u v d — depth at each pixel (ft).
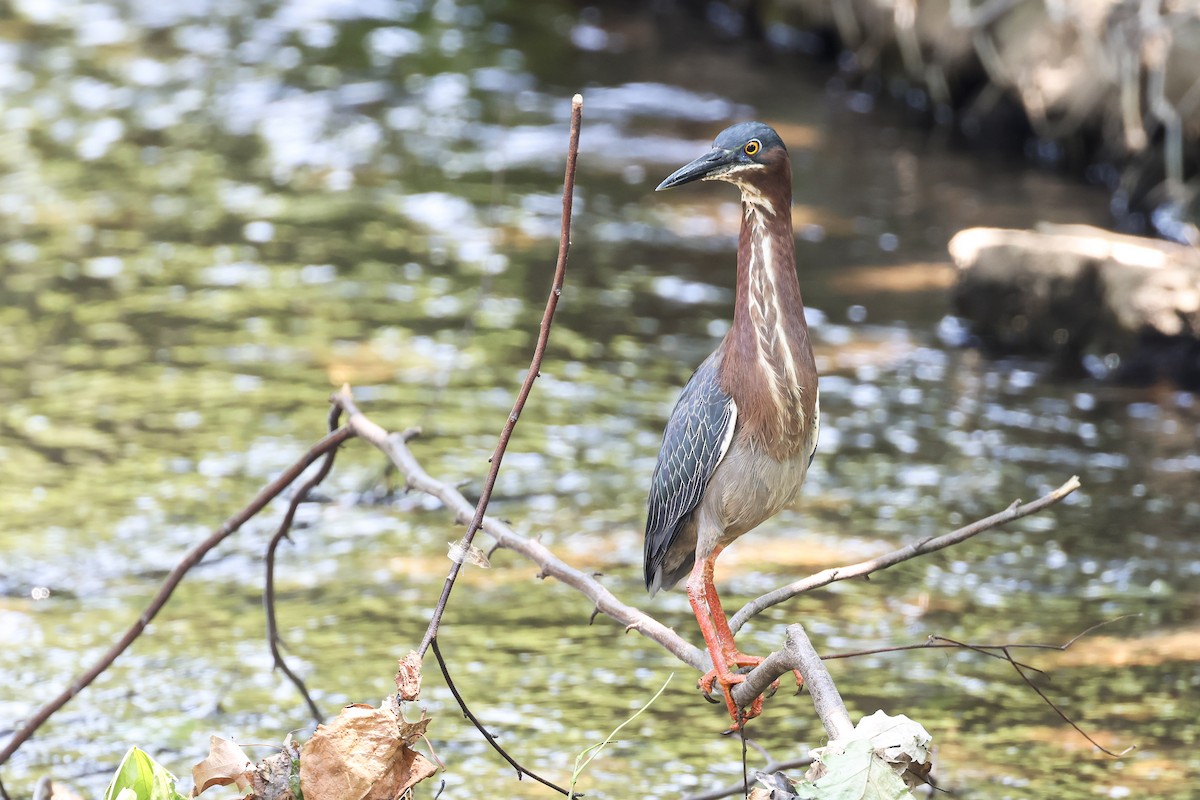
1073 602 32.09
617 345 47.39
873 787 14.10
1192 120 55.26
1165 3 57.72
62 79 76.95
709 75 79.56
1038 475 38.52
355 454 39.93
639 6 94.22
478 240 56.75
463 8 93.15
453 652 30.12
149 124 70.44
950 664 29.60
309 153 66.95
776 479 19.94
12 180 62.39
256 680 28.89
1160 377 44.57
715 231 58.39
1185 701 27.86
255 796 15.66
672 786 25.22
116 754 26.20
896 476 38.60
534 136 69.51
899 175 63.87
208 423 41.27
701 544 20.49
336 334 47.80
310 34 86.58
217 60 80.84
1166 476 38.37
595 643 30.66
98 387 43.52
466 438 40.52
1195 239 53.83
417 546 35.06
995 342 47.55
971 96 69.87
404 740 15.44
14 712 27.43
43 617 31.17
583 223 58.85
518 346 47.19
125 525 35.45
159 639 30.40
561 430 41.32
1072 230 50.72
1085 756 26.03
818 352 46.62
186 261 54.08
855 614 31.63
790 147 67.72
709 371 20.80
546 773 25.64
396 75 78.64
